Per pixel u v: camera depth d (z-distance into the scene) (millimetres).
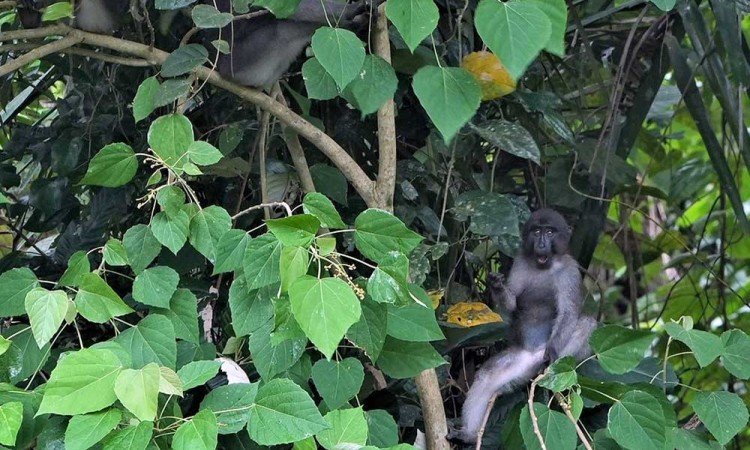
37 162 5027
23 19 4449
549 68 5773
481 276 5094
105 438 2662
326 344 2600
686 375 6527
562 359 3227
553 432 3135
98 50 4691
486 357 4887
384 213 2891
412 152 5020
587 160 5109
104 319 3021
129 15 4594
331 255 2900
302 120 3809
